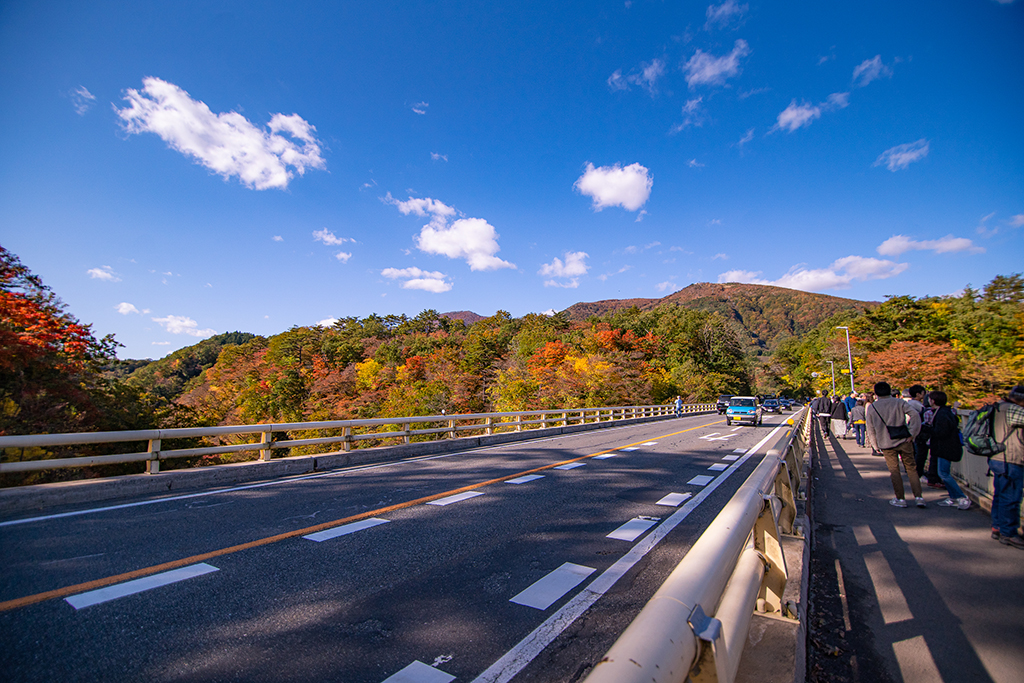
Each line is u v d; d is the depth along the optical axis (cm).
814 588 448
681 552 505
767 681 221
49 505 650
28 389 1378
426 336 11294
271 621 342
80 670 275
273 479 893
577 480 899
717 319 9262
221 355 11881
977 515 673
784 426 2600
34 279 1555
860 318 5953
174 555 466
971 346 5138
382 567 448
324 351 9231
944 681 306
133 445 1641
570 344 7175
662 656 98
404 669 287
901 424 727
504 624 346
